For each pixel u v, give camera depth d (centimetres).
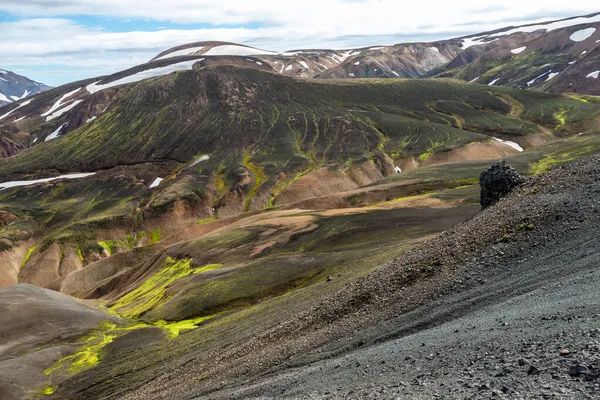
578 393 1204
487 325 2000
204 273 9356
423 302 2919
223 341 4925
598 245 2473
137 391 4491
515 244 2981
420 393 1532
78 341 7969
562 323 1677
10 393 5928
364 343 2745
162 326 7738
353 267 6625
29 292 9919
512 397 1291
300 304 5025
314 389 2108
